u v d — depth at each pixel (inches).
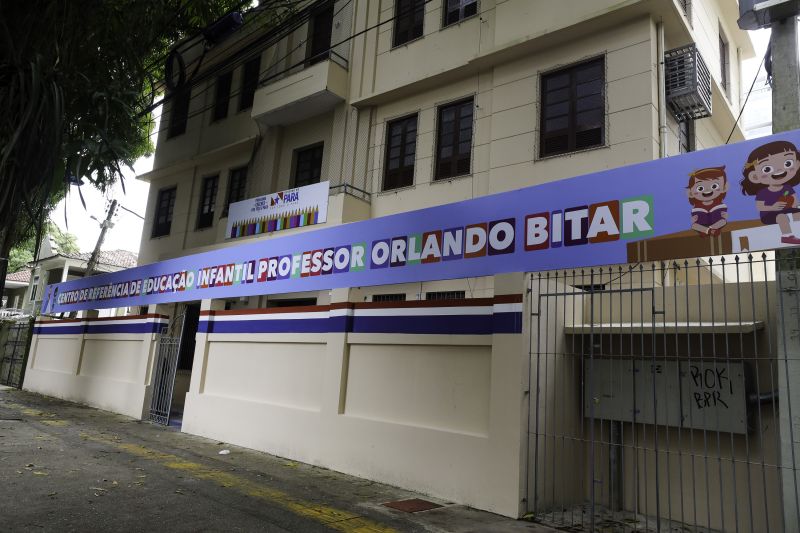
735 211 195.0
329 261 336.8
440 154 448.8
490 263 260.5
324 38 556.1
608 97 362.9
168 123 715.4
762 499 211.3
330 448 300.7
